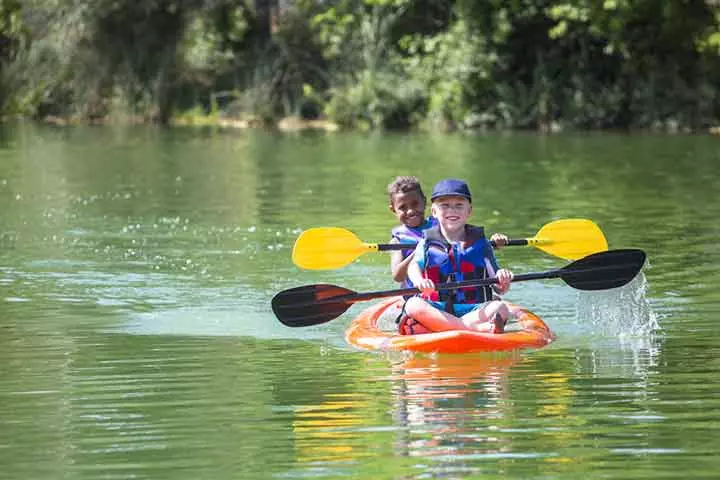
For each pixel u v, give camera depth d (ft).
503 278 70.49
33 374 61.82
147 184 151.23
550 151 196.44
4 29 307.17
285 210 125.18
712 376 59.72
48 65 301.02
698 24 246.06
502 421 51.96
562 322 74.13
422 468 45.88
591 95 253.85
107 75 296.71
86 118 297.74
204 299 81.71
